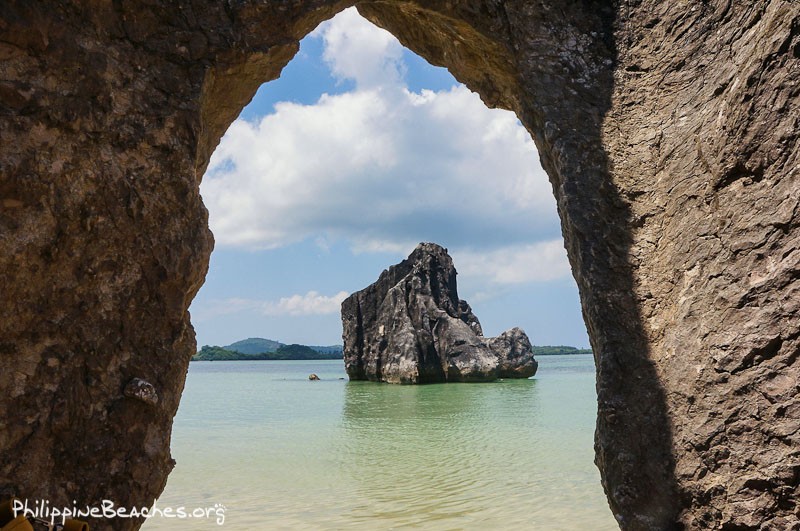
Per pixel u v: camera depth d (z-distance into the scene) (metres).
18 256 4.03
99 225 4.44
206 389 46.59
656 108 6.41
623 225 6.23
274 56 5.67
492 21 6.82
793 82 4.71
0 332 3.95
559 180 6.65
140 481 4.43
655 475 5.29
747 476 4.71
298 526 8.39
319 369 104.12
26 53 4.25
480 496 10.01
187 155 4.98
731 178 5.17
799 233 4.63
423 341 43.19
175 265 4.78
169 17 5.11
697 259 5.42
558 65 6.81
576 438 16.80
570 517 8.61
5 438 3.91
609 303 5.98
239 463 13.83
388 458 14.20
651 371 5.64
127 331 4.52
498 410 25.31
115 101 4.67
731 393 4.86
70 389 4.20
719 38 5.87
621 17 6.87
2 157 4.02
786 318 4.64
